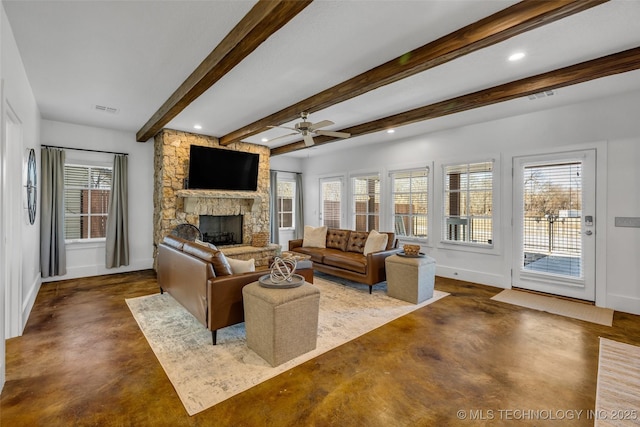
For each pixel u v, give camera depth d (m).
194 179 5.45
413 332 2.96
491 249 4.69
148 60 2.83
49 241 4.62
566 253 4.05
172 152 5.35
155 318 3.28
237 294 2.76
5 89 2.16
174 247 3.59
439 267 5.33
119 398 1.94
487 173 4.77
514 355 2.52
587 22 2.20
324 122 3.53
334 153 7.41
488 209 4.77
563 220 4.07
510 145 4.49
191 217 5.57
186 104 3.54
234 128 5.22
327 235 5.75
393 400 1.95
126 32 2.38
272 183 7.73
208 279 2.66
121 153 5.38
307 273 3.55
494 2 2.01
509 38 2.28
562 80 2.91
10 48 2.34
